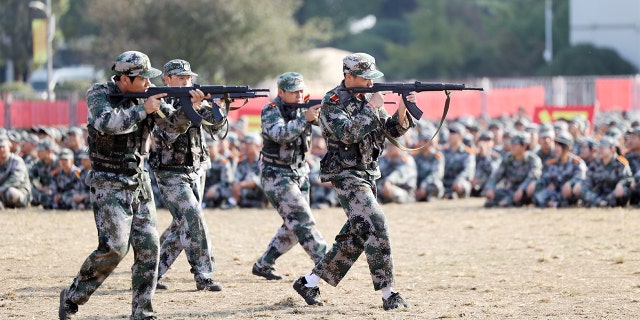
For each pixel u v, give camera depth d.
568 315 15.12
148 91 13.84
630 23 103.56
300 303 16.44
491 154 37.56
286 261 21.36
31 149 34.84
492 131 41.44
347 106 14.91
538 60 127.50
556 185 32.47
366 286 18.03
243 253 22.80
